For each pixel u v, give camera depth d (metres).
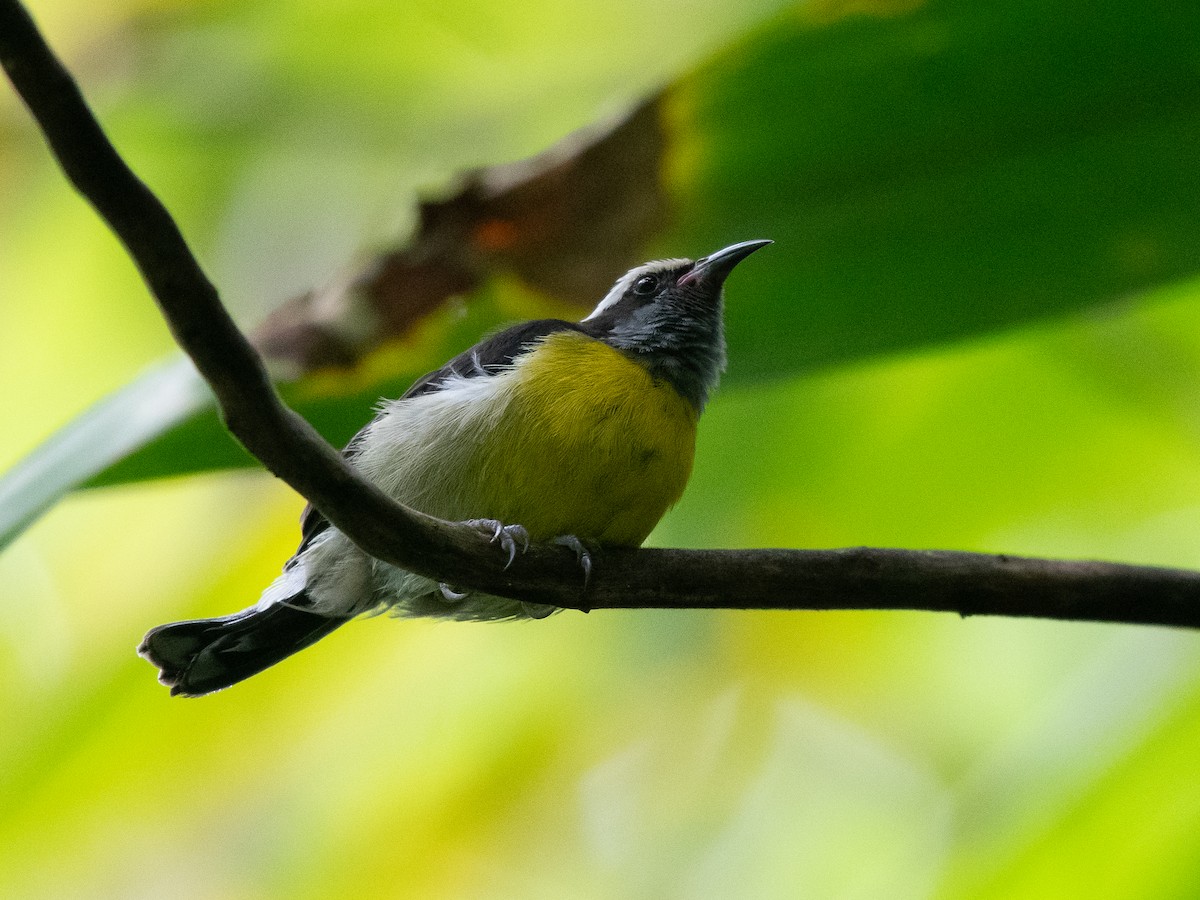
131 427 5.91
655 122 6.98
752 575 6.72
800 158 6.98
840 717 12.99
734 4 12.16
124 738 11.78
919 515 11.66
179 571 11.88
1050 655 12.40
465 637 12.80
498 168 7.16
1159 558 11.45
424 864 12.62
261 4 13.59
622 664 12.72
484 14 13.36
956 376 11.37
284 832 12.44
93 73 13.63
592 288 7.15
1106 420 11.38
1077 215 6.99
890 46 6.65
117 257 13.18
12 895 11.54
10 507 5.68
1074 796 7.68
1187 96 6.75
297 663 12.46
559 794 12.97
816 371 7.45
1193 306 10.88
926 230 7.07
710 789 13.02
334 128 13.43
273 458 5.46
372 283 7.12
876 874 12.04
